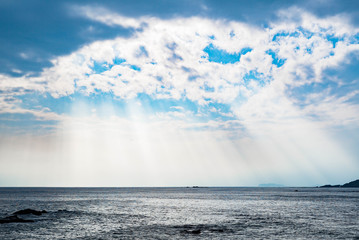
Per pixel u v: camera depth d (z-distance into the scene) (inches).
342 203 4340.6
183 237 1686.8
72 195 7332.7
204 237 1688.0
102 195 7450.8
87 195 7381.9
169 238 1658.5
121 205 3986.2
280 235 1758.1
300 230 1927.9
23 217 2418.8
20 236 1688.0
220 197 6343.5
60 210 3026.6
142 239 1635.1
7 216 2466.8
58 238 1657.2
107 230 1910.7
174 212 3053.6
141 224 2177.7
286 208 3540.8
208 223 2242.9
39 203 4301.2
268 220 2416.3
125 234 1775.3
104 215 2719.0
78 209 3356.3
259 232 1850.4
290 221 2353.6
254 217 2623.0
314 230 1931.6
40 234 1753.2
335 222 2301.9
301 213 2960.1
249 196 6811.0
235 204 4217.5
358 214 2859.3
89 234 1774.1
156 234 1772.9
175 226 2080.5
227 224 2186.3
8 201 4702.3
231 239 1637.6
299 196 6658.5
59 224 2122.3
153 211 3149.6
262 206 3833.7
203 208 3540.8
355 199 5334.6
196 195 7514.8
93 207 3646.7
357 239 1660.9
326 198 5703.7
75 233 1800.0
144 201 4886.8
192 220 2415.1
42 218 2413.9
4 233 1749.5
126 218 2517.2
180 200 5206.7
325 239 1658.5
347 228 2016.5
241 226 2087.8
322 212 3051.2
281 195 7283.5
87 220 2357.3
